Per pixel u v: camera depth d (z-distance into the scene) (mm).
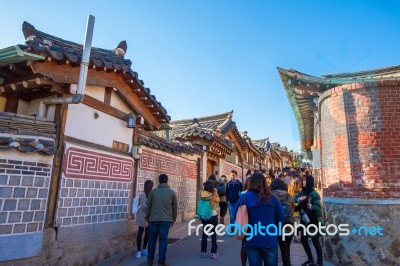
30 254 4500
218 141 13539
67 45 6406
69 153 5371
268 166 28703
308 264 5836
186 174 11484
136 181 7668
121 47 7535
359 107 6262
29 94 5605
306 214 5910
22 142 4547
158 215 5859
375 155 5934
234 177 9430
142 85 7305
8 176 4359
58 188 5094
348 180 6090
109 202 6473
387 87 6156
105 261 6047
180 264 6047
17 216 4410
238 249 7336
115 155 6777
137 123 7742
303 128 11156
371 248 5613
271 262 3656
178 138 13227
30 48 4395
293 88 7523
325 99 6980
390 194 5691
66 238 5219
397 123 5980
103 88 6516
